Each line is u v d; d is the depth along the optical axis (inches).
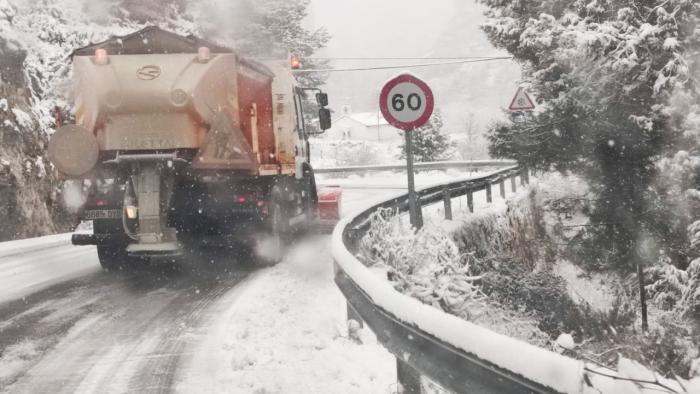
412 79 313.7
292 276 387.9
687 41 433.1
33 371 223.6
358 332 244.1
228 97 387.5
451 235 507.2
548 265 578.2
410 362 150.5
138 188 382.6
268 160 447.8
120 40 382.3
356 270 213.5
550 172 578.9
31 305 327.3
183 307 316.5
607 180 503.2
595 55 433.4
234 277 397.1
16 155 625.6
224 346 244.1
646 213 482.0
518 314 353.7
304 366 216.7
